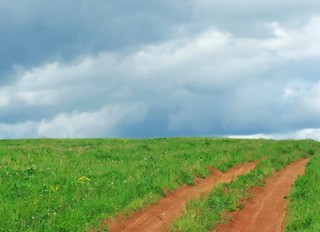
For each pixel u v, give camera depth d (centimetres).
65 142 4825
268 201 2562
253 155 4019
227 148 4253
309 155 4650
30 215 1772
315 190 2561
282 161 3866
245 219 2158
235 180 2928
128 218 1988
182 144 4531
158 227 1903
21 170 2481
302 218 2009
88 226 1769
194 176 2895
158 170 2847
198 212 2003
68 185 2270
